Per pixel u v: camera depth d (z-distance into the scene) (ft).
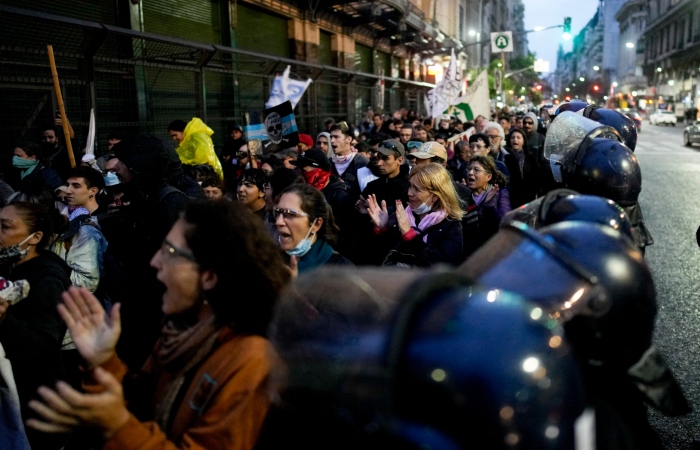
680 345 15.19
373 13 60.03
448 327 2.78
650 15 278.26
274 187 12.47
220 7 40.75
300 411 3.14
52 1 26.50
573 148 7.42
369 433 2.77
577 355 3.92
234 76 38.99
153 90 30.96
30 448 8.98
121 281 11.37
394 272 3.42
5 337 8.52
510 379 2.65
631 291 3.87
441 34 107.14
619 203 6.72
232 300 4.75
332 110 52.95
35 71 22.98
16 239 9.05
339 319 3.18
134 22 31.01
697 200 39.14
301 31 52.80
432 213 11.68
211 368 4.65
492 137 26.48
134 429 4.17
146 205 11.43
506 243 4.21
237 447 4.32
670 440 11.02
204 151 18.44
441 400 2.63
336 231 9.82
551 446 2.75
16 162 19.19
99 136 26.37
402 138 29.19
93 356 5.28
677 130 138.10
